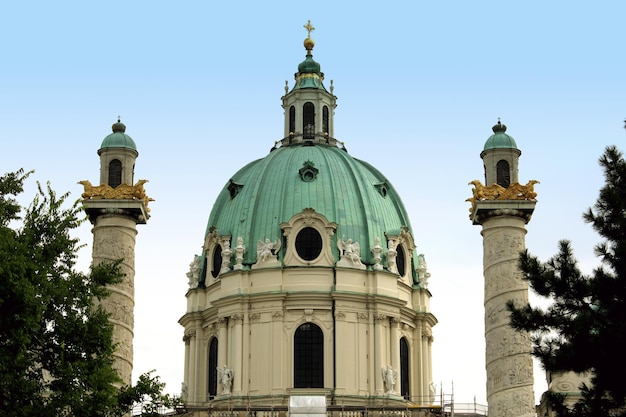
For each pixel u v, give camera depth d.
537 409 88.06
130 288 87.31
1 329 58.00
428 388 107.31
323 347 102.56
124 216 87.88
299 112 116.25
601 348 55.25
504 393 85.19
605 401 55.75
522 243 87.75
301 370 102.25
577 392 82.12
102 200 87.50
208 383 106.75
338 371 101.62
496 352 86.06
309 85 117.12
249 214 107.88
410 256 110.31
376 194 110.56
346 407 96.94
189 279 110.50
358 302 104.06
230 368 103.19
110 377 61.34
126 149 89.81
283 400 100.56
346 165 111.56
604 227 57.78
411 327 107.94
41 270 61.09
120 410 63.31
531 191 87.62
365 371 102.50
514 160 89.62
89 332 62.59
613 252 57.25
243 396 101.50
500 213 87.50
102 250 87.19
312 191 107.94
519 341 85.81
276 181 109.50
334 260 104.88
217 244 109.25
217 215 111.69
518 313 59.00
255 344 103.19
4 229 60.09
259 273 104.56
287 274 104.31
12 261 57.94
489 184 89.62
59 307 62.34
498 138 90.19
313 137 115.75
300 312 103.31
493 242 87.75
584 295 57.53
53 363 61.66
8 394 58.16
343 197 108.31
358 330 103.44
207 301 108.50
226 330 104.88
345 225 106.81
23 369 58.97
